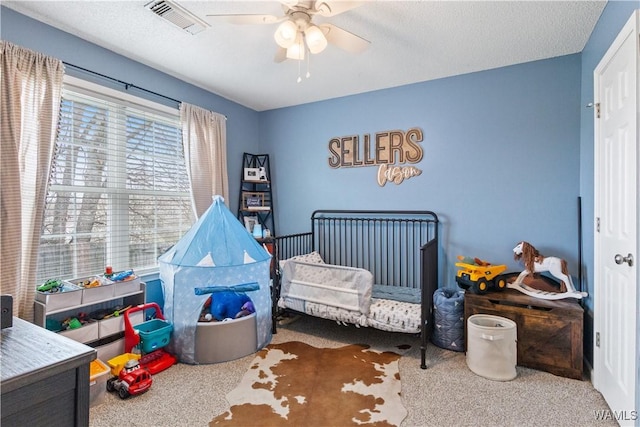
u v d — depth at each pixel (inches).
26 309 79.8
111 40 95.0
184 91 124.3
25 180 80.5
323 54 103.2
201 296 96.3
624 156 65.2
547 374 87.9
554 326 87.7
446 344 103.6
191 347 94.4
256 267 105.2
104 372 76.7
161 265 103.9
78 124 95.4
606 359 75.1
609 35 75.0
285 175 157.1
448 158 122.0
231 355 96.8
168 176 121.1
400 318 97.7
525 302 92.0
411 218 129.4
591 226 90.6
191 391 80.6
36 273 81.7
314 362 95.7
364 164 137.8
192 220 129.0
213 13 82.3
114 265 104.7
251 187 158.6
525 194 110.3
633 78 59.7
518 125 110.8
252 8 80.6
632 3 62.2
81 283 92.0
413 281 129.7
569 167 104.0
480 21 84.4
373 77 121.6
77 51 92.7
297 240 153.3
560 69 104.7
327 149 146.3
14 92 77.9
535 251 101.3
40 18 83.9
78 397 29.7
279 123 158.1
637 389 58.2
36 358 29.0
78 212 96.0
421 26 86.8
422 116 126.1
